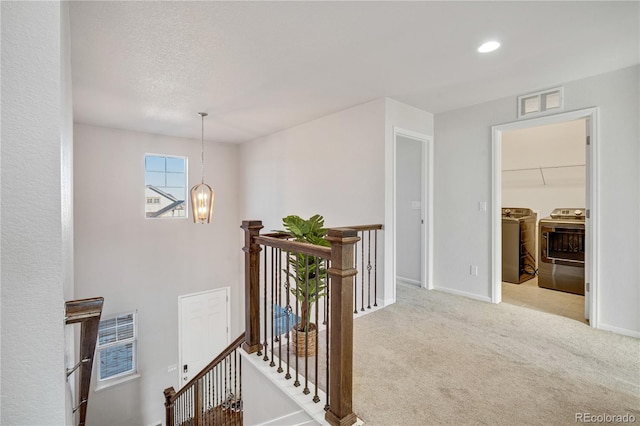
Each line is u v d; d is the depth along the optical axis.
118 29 2.13
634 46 2.38
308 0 1.85
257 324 2.39
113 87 3.17
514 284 4.53
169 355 5.43
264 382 2.15
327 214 4.22
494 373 2.10
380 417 1.68
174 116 4.21
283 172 5.04
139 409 5.10
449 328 2.86
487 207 3.62
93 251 4.72
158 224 5.34
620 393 1.88
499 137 3.58
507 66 2.73
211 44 2.35
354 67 2.75
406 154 4.60
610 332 2.78
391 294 3.57
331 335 1.66
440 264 4.07
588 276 3.01
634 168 2.71
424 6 1.91
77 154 4.57
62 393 0.66
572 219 4.32
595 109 2.89
